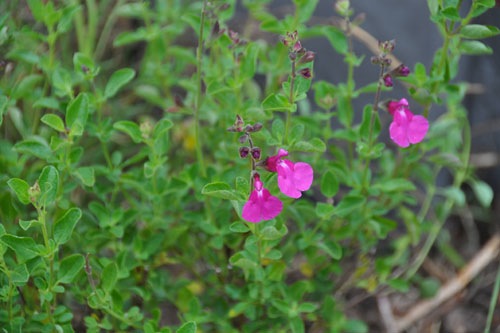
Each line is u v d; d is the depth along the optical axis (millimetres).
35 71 781
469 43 725
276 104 673
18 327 681
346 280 831
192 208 818
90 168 706
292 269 833
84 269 710
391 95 885
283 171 656
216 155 754
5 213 718
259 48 755
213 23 740
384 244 883
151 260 760
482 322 865
